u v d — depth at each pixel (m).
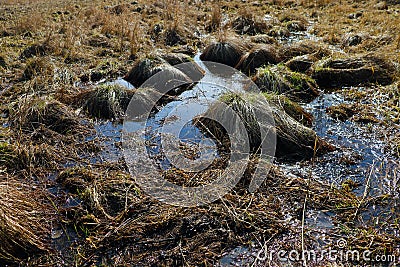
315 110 3.98
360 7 6.16
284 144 3.56
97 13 6.05
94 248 3.10
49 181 3.43
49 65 4.59
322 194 3.29
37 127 3.81
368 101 4.02
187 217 3.19
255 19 5.66
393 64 4.34
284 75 4.28
